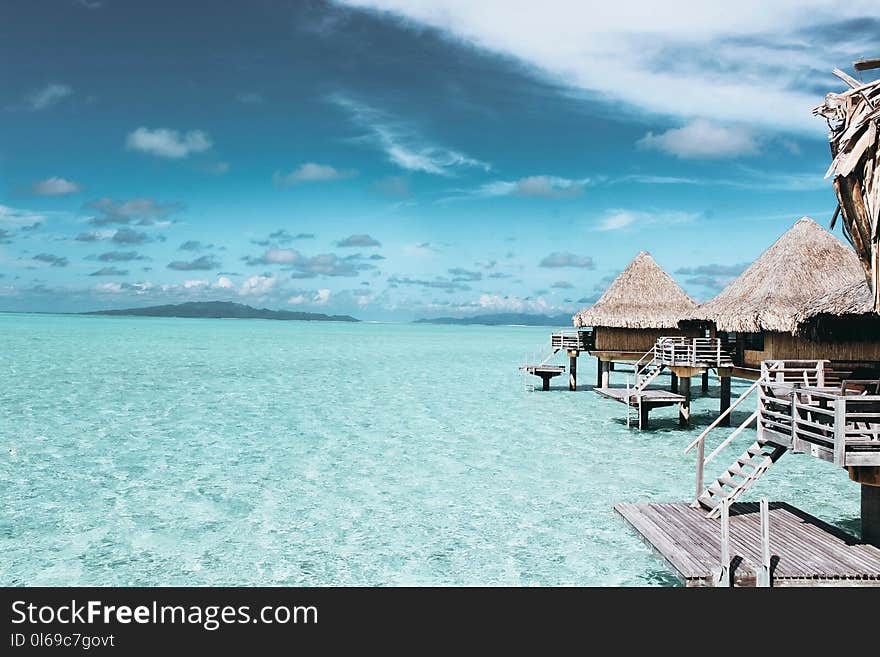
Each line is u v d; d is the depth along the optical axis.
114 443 18.86
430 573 10.01
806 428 9.52
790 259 19.03
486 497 13.74
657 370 22.67
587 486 14.55
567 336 32.31
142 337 86.62
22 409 24.52
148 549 10.89
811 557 8.33
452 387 34.03
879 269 7.77
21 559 10.45
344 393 30.92
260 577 9.88
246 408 25.80
